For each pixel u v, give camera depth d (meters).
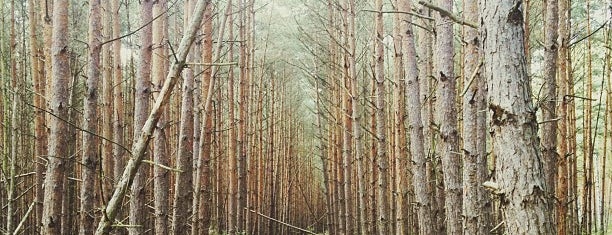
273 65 18.19
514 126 2.51
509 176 2.52
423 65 6.98
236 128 13.02
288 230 19.19
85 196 4.72
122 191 2.04
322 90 16.55
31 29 8.20
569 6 6.94
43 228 3.94
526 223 2.47
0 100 8.45
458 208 4.87
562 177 6.30
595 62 13.20
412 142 5.58
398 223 6.63
